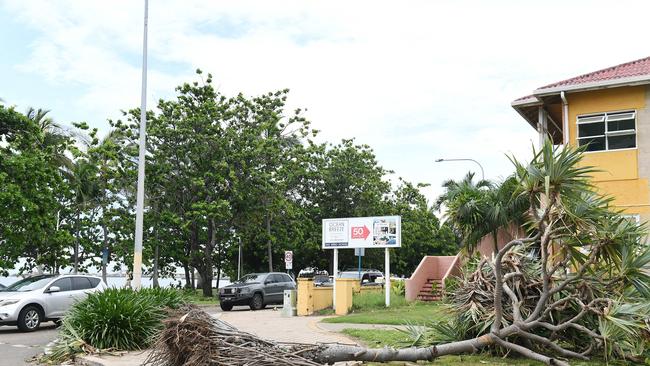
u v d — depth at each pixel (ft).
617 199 65.26
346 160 157.69
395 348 33.68
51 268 125.90
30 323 59.47
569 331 33.45
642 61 76.95
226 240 136.56
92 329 41.32
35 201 82.99
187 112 120.88
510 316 33.35
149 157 118.32
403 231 165.27
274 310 85.76
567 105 68.80
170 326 29.25
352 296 74.13
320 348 29.48
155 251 124.47
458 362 31.94
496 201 63.98
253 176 120.47
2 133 87.51
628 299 31.91
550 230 31.12
